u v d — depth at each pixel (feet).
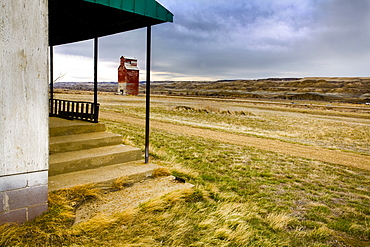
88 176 14.98
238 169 23.54
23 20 9.50
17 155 9.82
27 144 10.02
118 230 10.73
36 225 10.14
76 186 13.19
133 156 18.79
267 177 21.77
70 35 25.20
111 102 109.91
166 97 194.70
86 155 16.58
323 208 15.65
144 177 16.67
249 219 13.26
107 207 12.51
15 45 9.41
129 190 14.79
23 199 10.17
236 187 18.43
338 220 14.11
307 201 16.80
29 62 9.77
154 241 10.21
